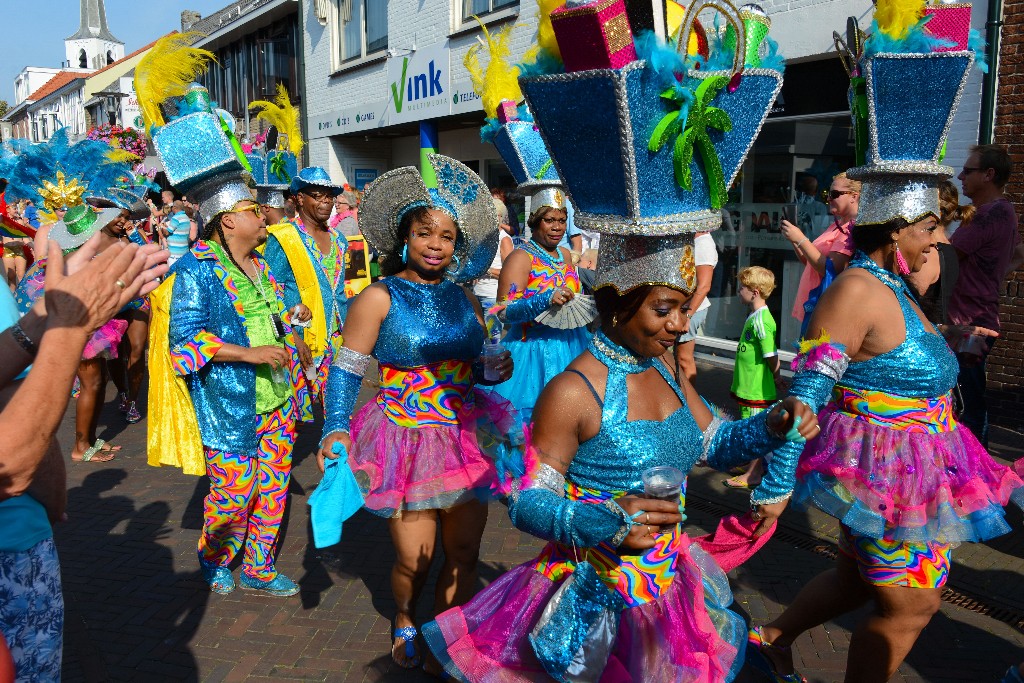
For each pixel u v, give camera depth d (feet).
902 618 8.33
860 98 8.54
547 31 6.20
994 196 16.20
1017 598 12.41
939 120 8.16
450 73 38.65
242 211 12.08
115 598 12.79
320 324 17.22
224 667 10.85
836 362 7.82
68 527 15.75
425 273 10.16
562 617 6.59
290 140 20.90
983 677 10.41
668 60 5.64
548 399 6.61
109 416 24.75
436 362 9.94
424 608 12.35
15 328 5.94
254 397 12.13
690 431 6.98
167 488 18.07
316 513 9.04
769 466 7.79
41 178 13.53
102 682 10.44
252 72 65.36
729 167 6.53
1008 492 8.71
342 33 49.98
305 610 12.41
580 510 6.15
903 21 7.96
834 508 8.21
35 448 5.34
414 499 9.59
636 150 5.88
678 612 6.90
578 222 6.57
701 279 21.63
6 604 6.06
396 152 54.44
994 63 19.97
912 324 8.21
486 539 14.88
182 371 11.42
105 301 5.53
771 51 6.48
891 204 8.38
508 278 16.01
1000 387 21.06
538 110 6.28
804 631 10.53
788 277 27.20
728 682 7.14
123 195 15.60
